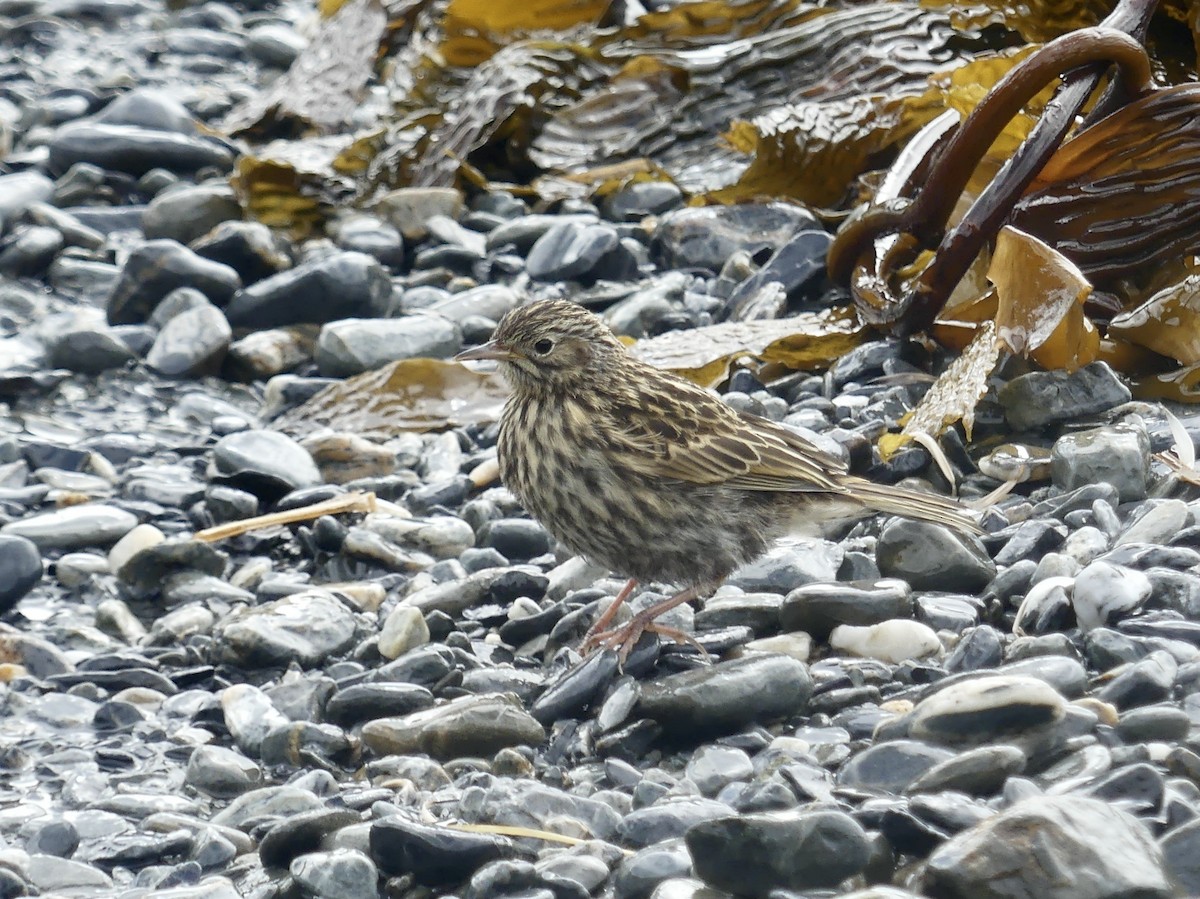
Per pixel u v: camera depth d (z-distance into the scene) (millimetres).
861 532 11008
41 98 22344
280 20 25906
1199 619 8961
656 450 9922
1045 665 8383
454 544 12133
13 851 8414
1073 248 12547
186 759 9664
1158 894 6512
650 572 10227
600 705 9227
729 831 7094
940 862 6684
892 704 8672
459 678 9867
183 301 16109
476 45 18766
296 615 10844
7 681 10656
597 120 17922
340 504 12680
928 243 13312
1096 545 9992
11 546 11961
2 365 15633
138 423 14867
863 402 12641
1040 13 15359
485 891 7406
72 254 17828
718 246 15961
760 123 16078
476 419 14211
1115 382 11797
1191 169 12273
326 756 9281
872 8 17234
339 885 7680
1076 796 6891
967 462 11562
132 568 12055
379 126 18312
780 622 9711
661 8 20453
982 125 12430
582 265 16188
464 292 16062
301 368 15672
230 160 19812
